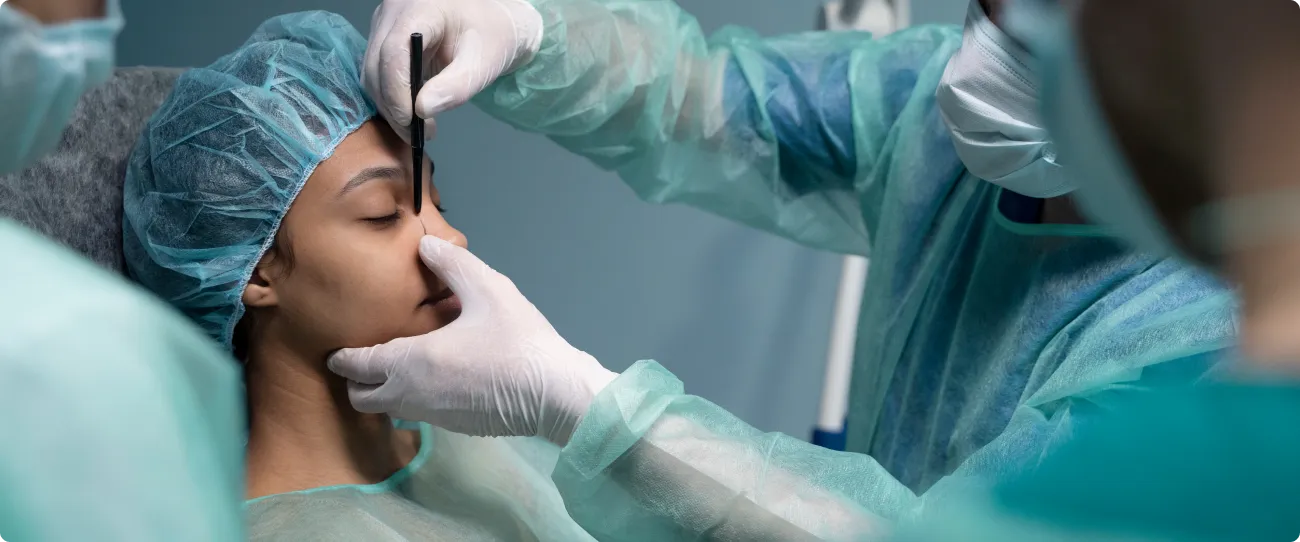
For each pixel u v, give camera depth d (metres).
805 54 1.35
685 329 2.21
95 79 0.72
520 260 2.09
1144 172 0.53
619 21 1.25
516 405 1.03
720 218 2.11
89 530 0.52
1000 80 0.94
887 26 1.66
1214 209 0.49
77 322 0.54
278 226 1.06
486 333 1.05
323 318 1.10
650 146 1.31
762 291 2.20
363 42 1.16
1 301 0.53
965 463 0.88
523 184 2.02
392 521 1.11
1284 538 0.47
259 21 1.75
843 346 1.85
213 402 0.63
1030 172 1.00
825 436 1.89
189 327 0.63
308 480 1.14
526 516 1.26
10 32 0.62
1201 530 0.48
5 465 0.51
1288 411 0.48
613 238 2.10
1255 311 0.49
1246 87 0.47
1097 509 0.50
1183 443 0.50
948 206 1.24
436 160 1.97
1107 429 0.54
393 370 1.06
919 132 1.24
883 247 1.29
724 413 0.99
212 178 1.03
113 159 1.13
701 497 0.91
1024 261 1.13
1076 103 0.55
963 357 1.17
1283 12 0.46
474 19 1.10
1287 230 0.47
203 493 0.56
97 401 0.53
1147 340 0.87
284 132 1.03
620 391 0.95
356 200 1.06
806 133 1.31
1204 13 0.47
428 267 1.11
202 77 1.07
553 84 1.19
